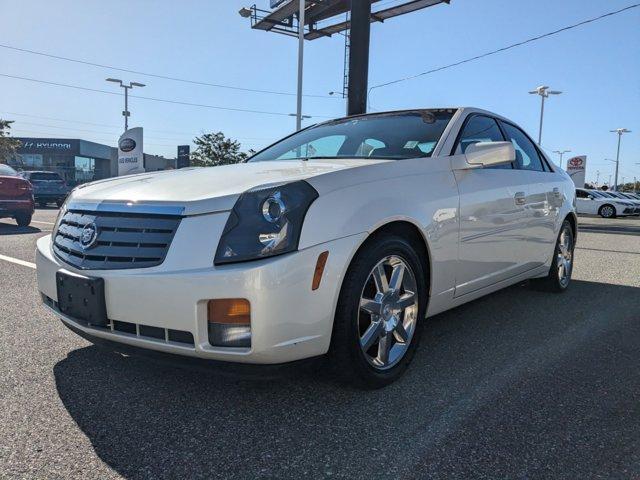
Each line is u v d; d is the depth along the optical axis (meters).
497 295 4.96
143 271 2.27
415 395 2.68
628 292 5.13
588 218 24.72
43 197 20.53
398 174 2.86
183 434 2.29
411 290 2.86
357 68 13.73
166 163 65.75
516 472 2.01
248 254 2.17
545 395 2.69
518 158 4.29
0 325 3.80
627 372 3.02
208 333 2.20
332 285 2.34
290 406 2.55
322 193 2.39
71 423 2.38
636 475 2.00
